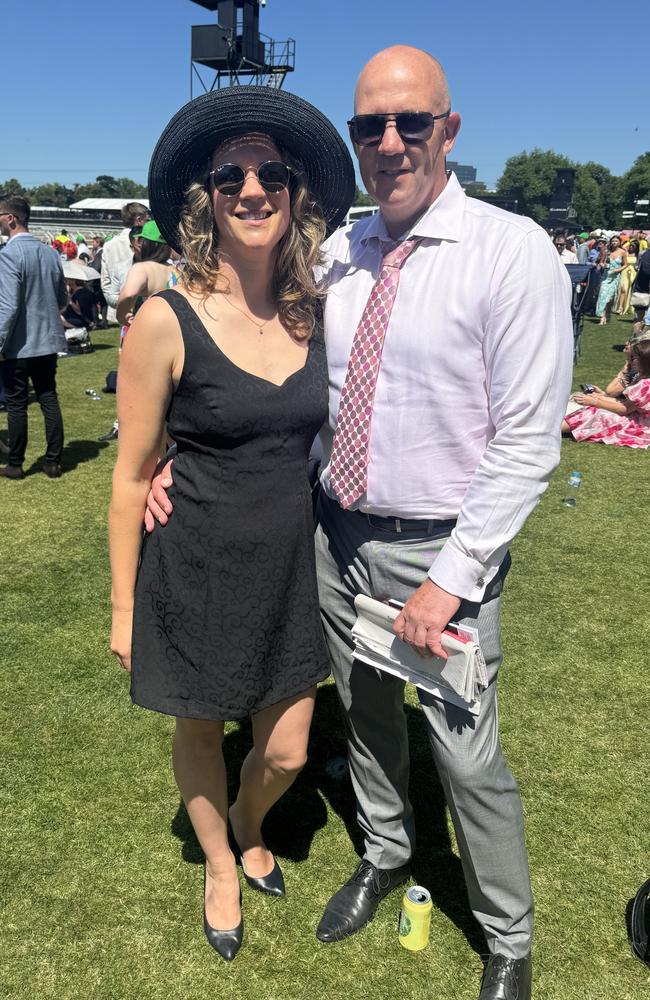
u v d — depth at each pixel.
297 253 1.77
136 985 1.90
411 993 1.90
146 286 4.77
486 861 1.82
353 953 2.01
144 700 1.81
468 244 1.59
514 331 1.53
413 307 1.64
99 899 2.14
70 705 2.99
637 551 4.55
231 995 1.89
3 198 5.13
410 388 1.67
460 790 1.78
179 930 2.06
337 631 2.01
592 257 18.30
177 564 1.75
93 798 2.52
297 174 1.77
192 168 1.77
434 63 1.60
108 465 5.94
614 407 7.02
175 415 1.71
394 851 2.17
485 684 1.65
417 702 3.10
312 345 1.83
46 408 5.50
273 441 1.71
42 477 5.65
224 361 1.65
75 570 4.12
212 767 1.99
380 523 1.81
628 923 2.10
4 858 2.27
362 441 1.75
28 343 5.22
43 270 5.16
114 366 10.02
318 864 2.30
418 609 1.67
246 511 1.72
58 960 1.96
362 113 1.59
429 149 1.58
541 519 5.06
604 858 2.31
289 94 1.71
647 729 2.92
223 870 2.06
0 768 2.64
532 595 3.97
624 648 3.47
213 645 1.77
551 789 2.60
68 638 3.46
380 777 2.11
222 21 24.38
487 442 1.68
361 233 1.83
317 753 2.81
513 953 1.87
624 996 1.90
